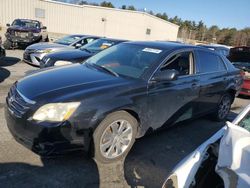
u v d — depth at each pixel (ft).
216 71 17.29
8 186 9.41
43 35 54.70
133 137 12.16
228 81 18.30
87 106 10.26
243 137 7.64
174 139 14.97
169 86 13.23
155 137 14.88
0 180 9.66
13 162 10.81
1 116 15.34
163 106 13.17
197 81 15.17
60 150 10.11
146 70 12.71
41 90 10.73
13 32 50.19
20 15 81.61
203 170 7.23
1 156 11.14
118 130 11.48
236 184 6.13
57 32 88.94
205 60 16.31
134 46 15.15
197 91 15.28
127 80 12.10
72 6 89.61
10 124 10.84
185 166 7.36
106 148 11.27
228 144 7.43
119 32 99.81
